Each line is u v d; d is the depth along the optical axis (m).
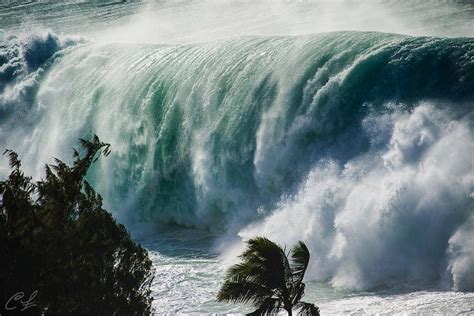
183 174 66.31
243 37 69.69
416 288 45.34
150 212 68.69
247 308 45.25
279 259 30.77
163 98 70.75
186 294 48.88
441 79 52.22
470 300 41.44
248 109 62.16
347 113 55.47
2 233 27.42
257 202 60.06
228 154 62.56
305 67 59.53
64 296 28.09
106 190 72.56
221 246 59.12
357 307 43.19
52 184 30.70
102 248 29.89
